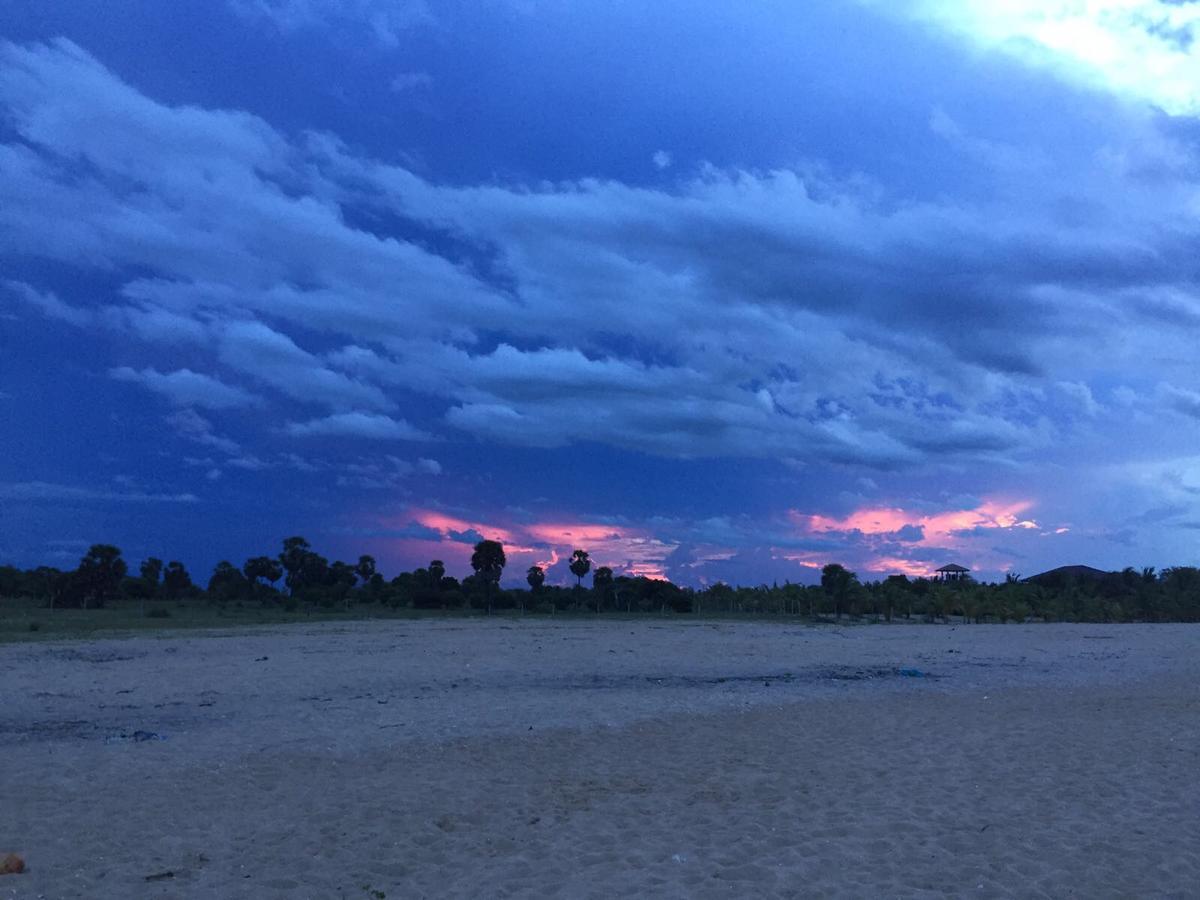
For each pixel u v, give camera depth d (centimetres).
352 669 2564
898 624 5472
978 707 1980
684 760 1412
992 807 1093
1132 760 1366
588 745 1535
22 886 835
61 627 3916
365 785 1241
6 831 1016
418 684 2320
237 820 1066
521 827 1039
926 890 810
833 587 6378
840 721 1786
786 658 3097
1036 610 6500
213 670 2498
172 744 1514
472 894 819
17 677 2322
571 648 3319
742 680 2516
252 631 3891
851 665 2914
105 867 894
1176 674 2683
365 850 953
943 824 1020
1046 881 827
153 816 1082
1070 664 2997
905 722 1767
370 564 7162
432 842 986
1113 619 6225
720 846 953
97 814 1088
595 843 973
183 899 809
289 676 2402
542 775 1309
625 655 3098
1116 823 1016
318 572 6606
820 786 1222
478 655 3005
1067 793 1159
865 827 1009
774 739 1591
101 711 1870
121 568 5878
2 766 1343
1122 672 2745
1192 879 827
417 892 828
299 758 1414
